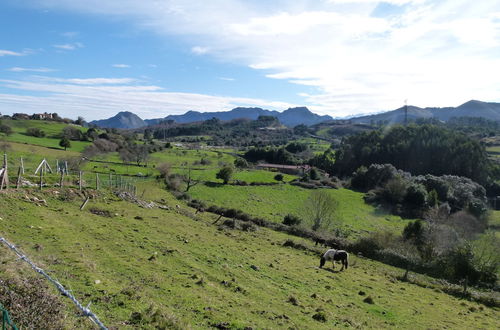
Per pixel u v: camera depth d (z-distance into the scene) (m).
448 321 22.36
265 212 67.19
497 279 40.19
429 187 96.44
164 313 12.12
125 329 10.55
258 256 30.02
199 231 35.47
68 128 133.38
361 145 144.62
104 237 23.12
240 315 14.57
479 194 99.12
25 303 9.75
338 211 76.38
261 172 116.06
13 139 98.19
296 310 17.48
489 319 25.20
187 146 189.75
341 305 20.56
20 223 21.11
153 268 18.78
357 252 46.88
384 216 78.12
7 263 12.70
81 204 31.59
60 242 19.27
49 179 34.78
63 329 9.42
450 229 52.62
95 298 12.36
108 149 116.75
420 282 34.75
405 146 130.38
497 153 152.12
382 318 19.97
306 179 106.44
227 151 182.12
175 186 75.19
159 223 33.19
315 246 43.88
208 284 18.17
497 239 55.97
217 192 79.25
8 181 29.44
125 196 40.56
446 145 123.56
